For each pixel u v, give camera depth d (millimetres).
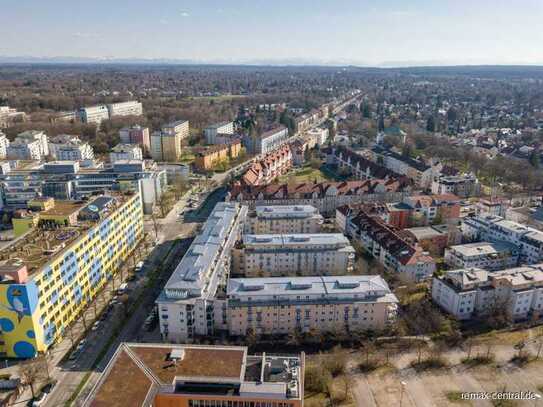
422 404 123750
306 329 155875
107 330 158750
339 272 198375
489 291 165250
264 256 195625
